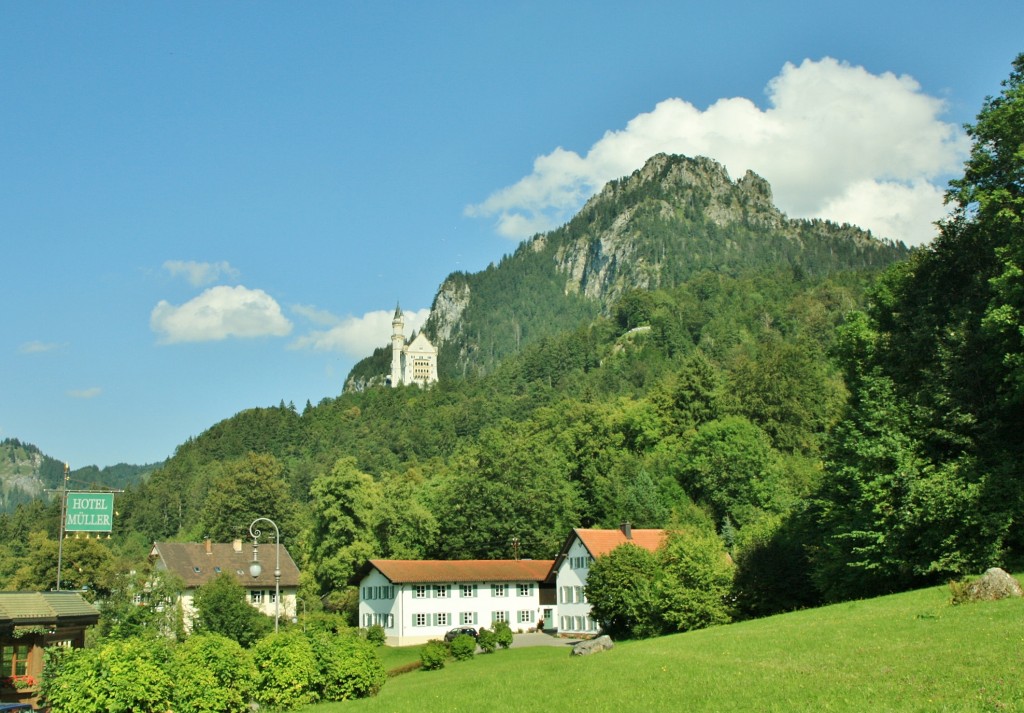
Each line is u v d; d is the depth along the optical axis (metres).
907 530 44.72
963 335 48.41
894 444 46.62
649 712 24.80
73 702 26.95
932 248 55.94
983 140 49.44
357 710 31.22
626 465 111.25
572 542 79.06
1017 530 42.38
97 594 61.97
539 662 43.00
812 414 121.81
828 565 50.31
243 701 31.81
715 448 103.62
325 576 100.00
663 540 63.34
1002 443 46.97
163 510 184.62
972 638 27.47
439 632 83.50
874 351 56.75
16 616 38.47
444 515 105.31
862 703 21.95
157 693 28.06
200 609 64.31
